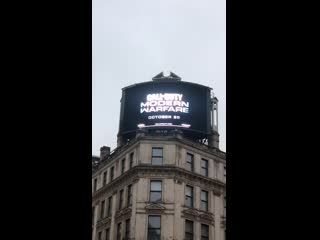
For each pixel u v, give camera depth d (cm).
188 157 4916
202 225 4747
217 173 5056
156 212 4566
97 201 5369
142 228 4519
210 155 5072
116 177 5059
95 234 5238
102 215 5200
